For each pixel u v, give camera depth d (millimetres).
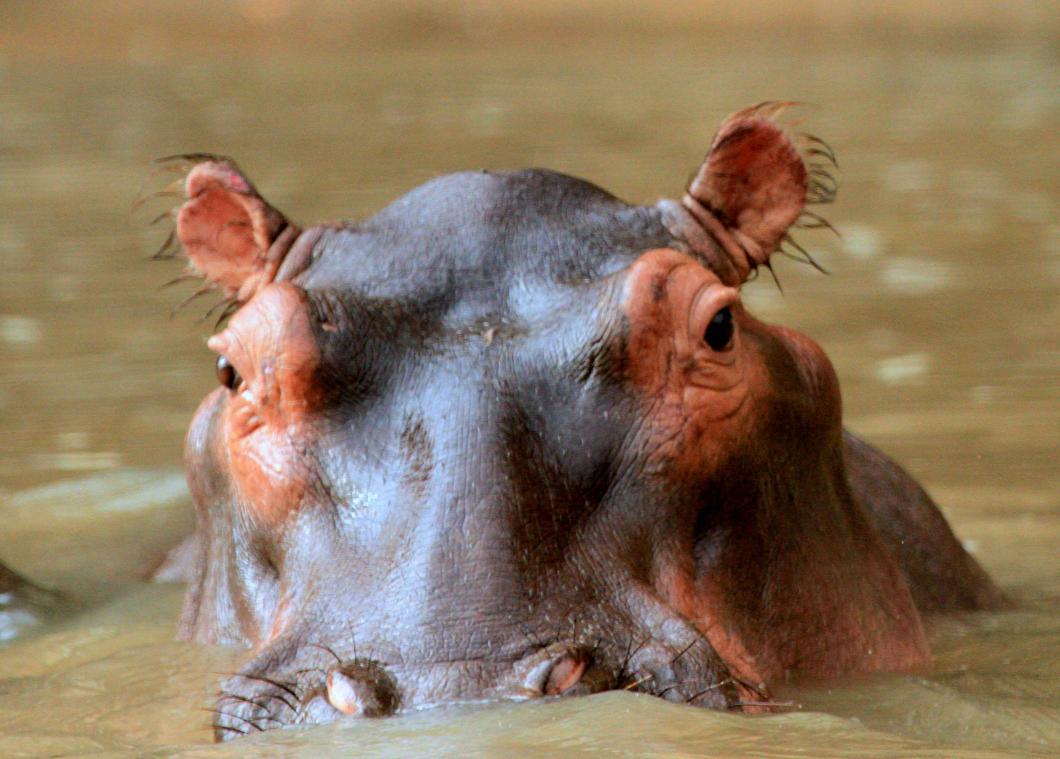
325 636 19391
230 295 25953
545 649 18609
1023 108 111062
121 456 44625
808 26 160625
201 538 26141
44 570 34656
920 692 23094
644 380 21391
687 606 20906
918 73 129125
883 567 26344
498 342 21438
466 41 155875
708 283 22078
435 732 17266
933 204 79938
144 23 165750
